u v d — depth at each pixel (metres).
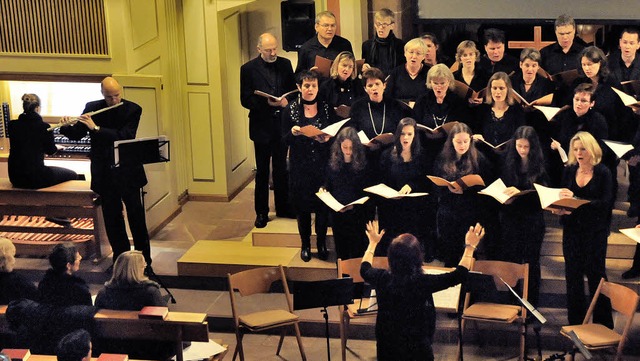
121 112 10.54
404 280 7.61
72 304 8.43
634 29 10.27
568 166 9.09
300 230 10.44
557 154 9.69
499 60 10.45
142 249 10.66
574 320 9.28
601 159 9.30
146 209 11.60
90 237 11.34
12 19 11.41
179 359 8.16
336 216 9.78
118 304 8.30
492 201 9.43
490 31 10.38
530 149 9.23
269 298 10.40
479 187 9.41
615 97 9.72
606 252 9.70
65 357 7.06
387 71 11.07
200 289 10.71
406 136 9.48
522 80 10.19
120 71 11.37
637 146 9.58
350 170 9.69
